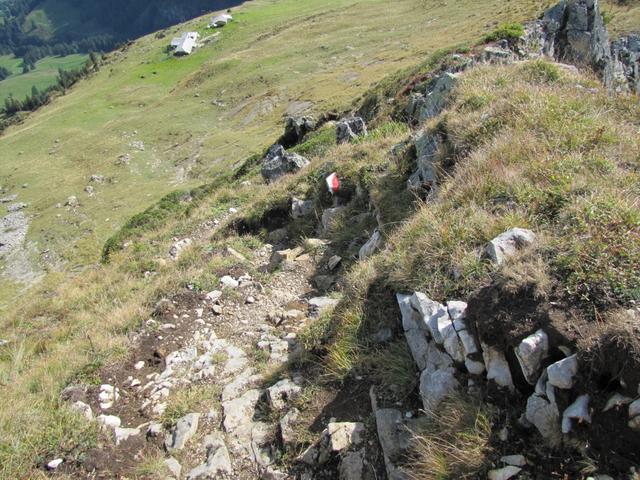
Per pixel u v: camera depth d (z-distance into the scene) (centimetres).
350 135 1881
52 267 4341
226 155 5462
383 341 588
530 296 430
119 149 6500
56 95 12238
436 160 865
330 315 694
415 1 9331
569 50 2120
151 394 664
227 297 909
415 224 679
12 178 6344
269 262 1074
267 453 533
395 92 2550
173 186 5222
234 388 648
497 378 418
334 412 538
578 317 397
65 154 6781
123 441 575
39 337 1066
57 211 5262
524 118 779
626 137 700
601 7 4259
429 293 533
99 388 680
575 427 350
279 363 681
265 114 6341
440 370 467
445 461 395
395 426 466
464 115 911
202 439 567
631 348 344
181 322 844
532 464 360
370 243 857
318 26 9338
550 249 468
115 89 9738
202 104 7506
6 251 4803
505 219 553
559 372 365
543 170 614
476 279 503
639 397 329
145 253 1586
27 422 591
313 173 1348
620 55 2750
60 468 533
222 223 1483
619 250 434
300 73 7300
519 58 1864
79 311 1246
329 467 481
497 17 5703
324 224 1124
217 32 11650
